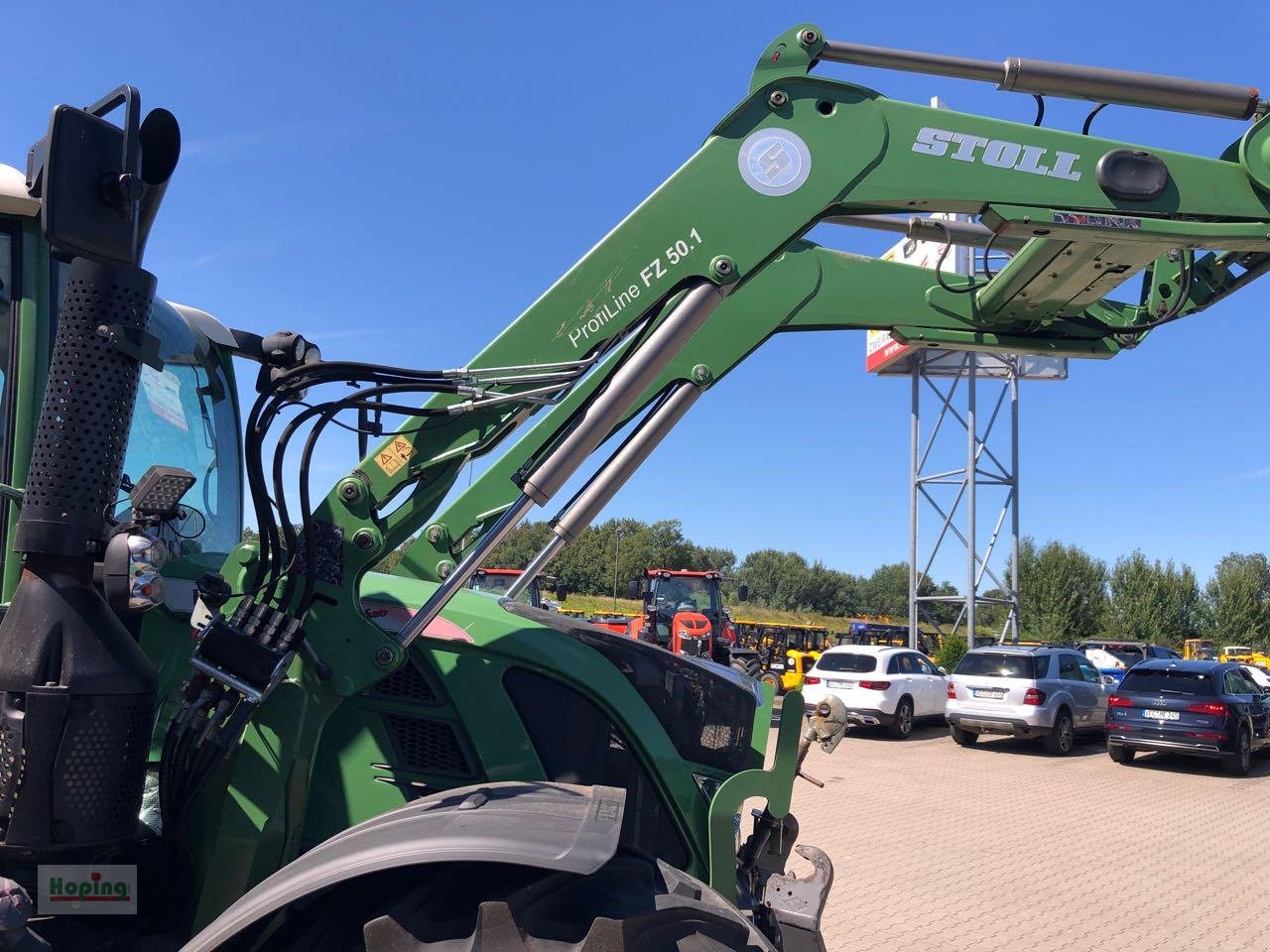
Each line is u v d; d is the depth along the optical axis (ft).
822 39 8.70
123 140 6.51
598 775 8.79
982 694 50.90
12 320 7.73
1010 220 8.77
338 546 7.95
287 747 7.49
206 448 10.60
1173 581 172.45
